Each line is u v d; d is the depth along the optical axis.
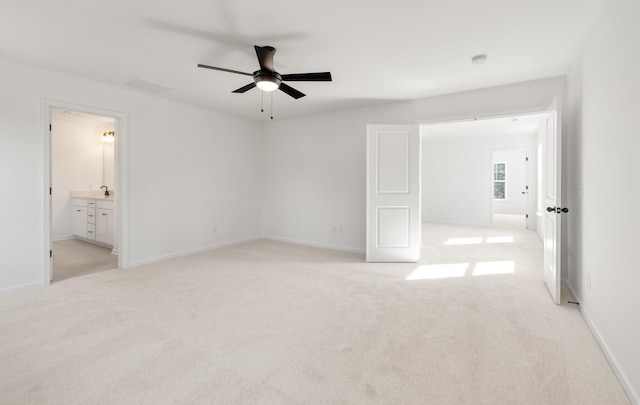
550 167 3.29
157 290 3.22
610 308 1.98
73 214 6.09
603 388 1.69
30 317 2.56
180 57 3.06
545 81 3.60
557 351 2.05
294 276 3.71
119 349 2.08
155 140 4.36
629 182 1.73
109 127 6.39
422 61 3.15
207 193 5.11
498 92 3.88
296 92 3.13
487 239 6.14
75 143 6.20
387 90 4.04
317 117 5.40
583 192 2.69
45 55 3.02
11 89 3.14
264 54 2.68
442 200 8.74
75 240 6.01
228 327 2.40
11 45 2.80
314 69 3.35
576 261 2.96
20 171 3.22
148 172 4.29
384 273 3.85
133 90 4.07
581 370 1.85
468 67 3.29
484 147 8.09
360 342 2.18
